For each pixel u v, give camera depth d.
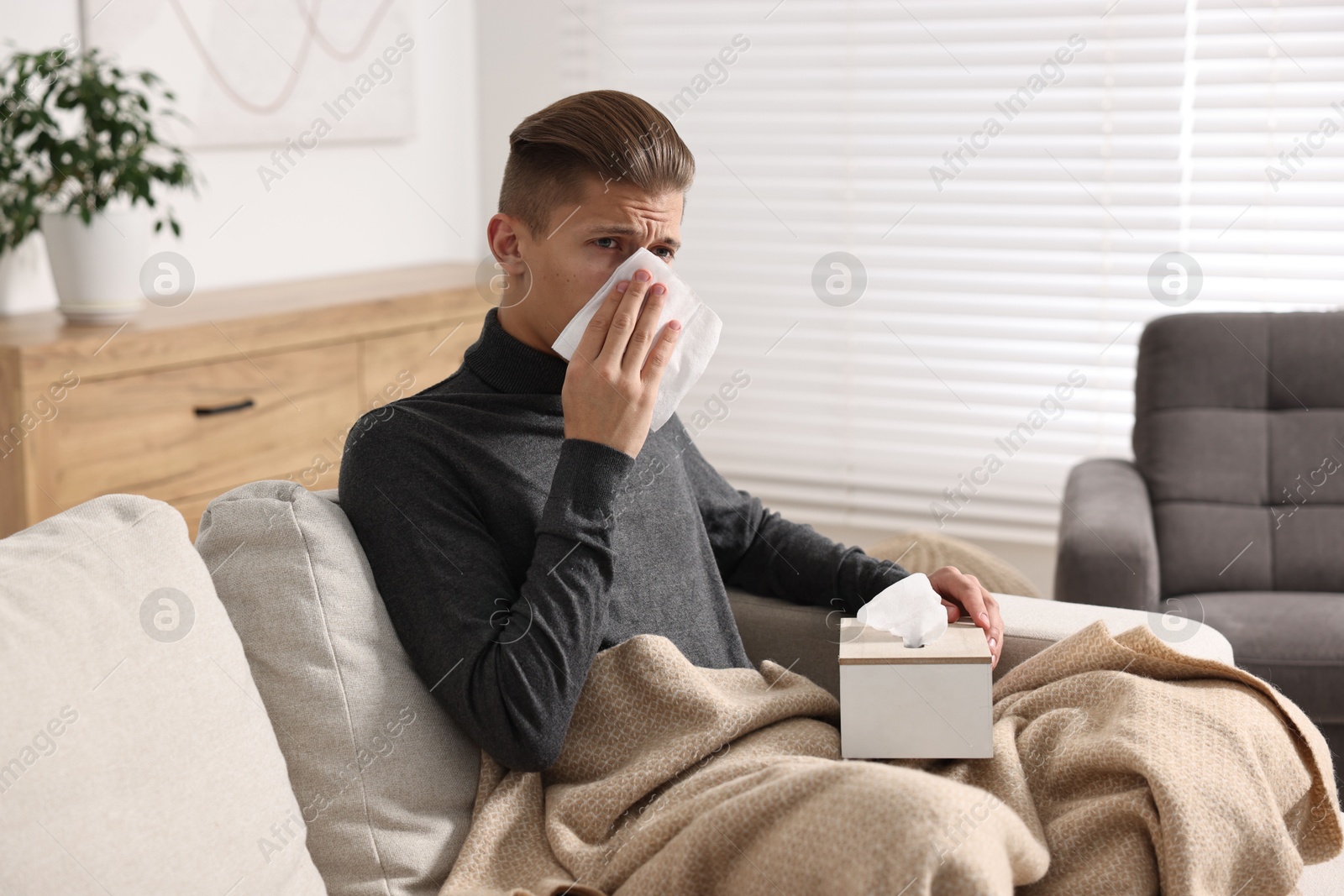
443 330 2.81
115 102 2.27
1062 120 2.95
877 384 3.17
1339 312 2.47
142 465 2.18
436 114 3.46
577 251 1.20
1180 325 2.52
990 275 3.04
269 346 2.39
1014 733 1.18
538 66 3.50
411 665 1.12
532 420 1.24
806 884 0.88
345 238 3.19
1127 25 2.86
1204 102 2.82
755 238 3.24
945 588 1.40
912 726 1.15
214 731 0.97
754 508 1.60
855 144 3.13
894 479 3.20
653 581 1.29
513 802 1.10
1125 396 2.97
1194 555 2.37
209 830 0.93
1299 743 1.16
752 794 0.94
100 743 0.89
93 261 2.22
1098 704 1.17
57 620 0.92
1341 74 2.72
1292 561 2.34
